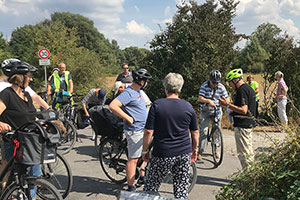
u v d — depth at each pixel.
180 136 2.89
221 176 4.96
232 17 9.84
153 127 2.88
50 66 18.39
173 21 10.05
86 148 6.77
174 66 9.83
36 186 3.08
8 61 3.35
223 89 5.71
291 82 9.63
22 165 3.03
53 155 2.96
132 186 3.83
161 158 2.85
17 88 3.30
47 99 8.46
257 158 2.93
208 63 9.38
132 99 3.68
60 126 3.29
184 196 2.92
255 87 9.13
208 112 5.67
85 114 6.60
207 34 9.20
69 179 3.91
